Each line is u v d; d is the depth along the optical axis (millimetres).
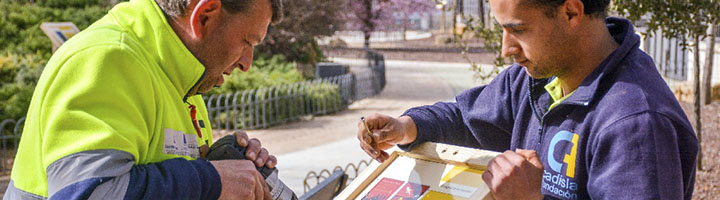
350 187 1946
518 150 1726
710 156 7730
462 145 2389
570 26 1730
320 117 12734
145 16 1730
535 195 1628
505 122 2232
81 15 15383
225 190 1593
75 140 1495
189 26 1711
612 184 1625
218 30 1712
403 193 1870
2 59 12039
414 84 18641
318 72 16594
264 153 1925
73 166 1459
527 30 1725
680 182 1637
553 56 1761
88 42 1614
